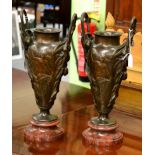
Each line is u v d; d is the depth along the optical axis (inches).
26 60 39.4
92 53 36.8
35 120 40.2
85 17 38.5
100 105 38.1
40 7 159.0
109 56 36.1
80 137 40.6
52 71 38.3
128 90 53.8
